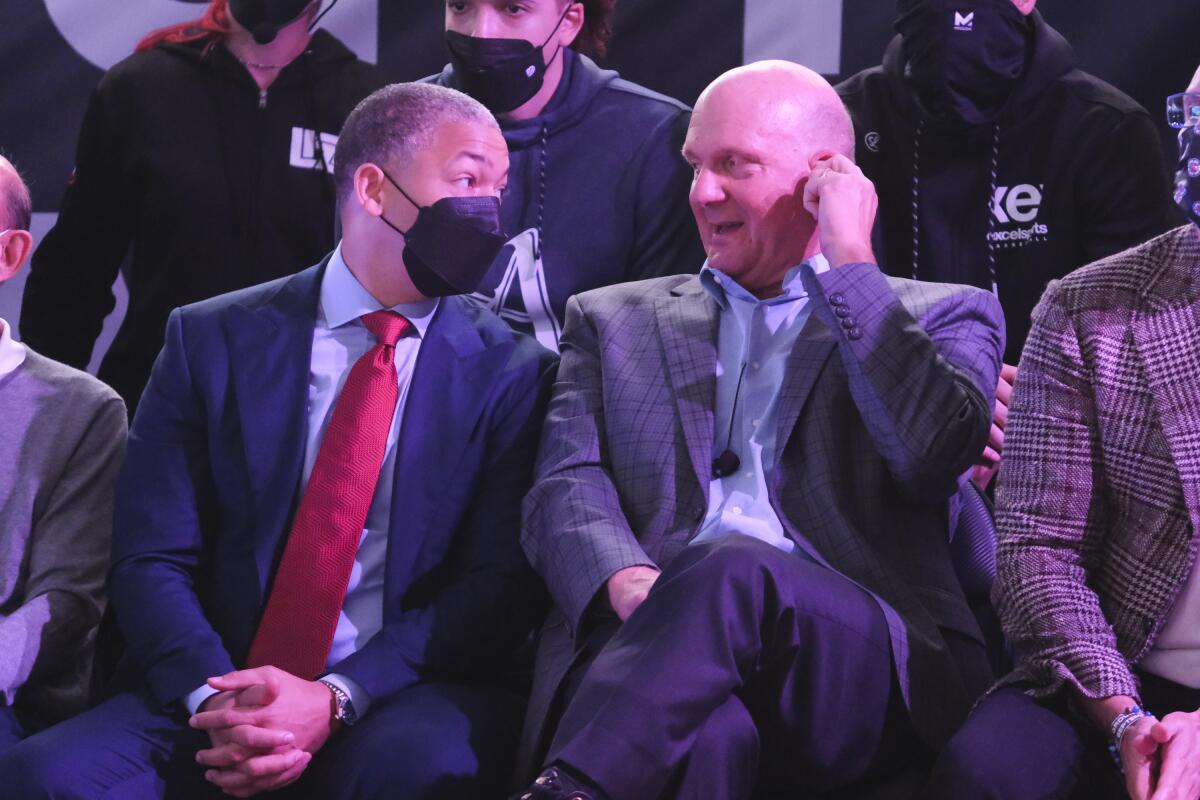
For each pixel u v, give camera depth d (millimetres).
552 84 5422
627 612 3768
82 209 5707
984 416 3953
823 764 3633
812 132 4301
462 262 4340
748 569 3486
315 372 4363
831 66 5914
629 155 5391
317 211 5664
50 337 5785
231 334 4371
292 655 4105
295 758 3762
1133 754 3311
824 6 5902
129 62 5719
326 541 4164
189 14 6070
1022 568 3730
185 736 3947
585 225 5312
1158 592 3635
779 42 5926
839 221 4109
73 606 4398
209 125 5621
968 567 4316
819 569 3705
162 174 5551
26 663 4270
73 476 4555
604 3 5711
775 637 3508
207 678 3965
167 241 5566
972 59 5156
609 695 3354
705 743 3371
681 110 5523
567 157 5375
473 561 4242
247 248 5586
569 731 3354
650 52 5965
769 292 4383
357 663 3998
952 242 5289
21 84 6098
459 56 5309
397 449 4270
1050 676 3586
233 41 5676
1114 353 3758
